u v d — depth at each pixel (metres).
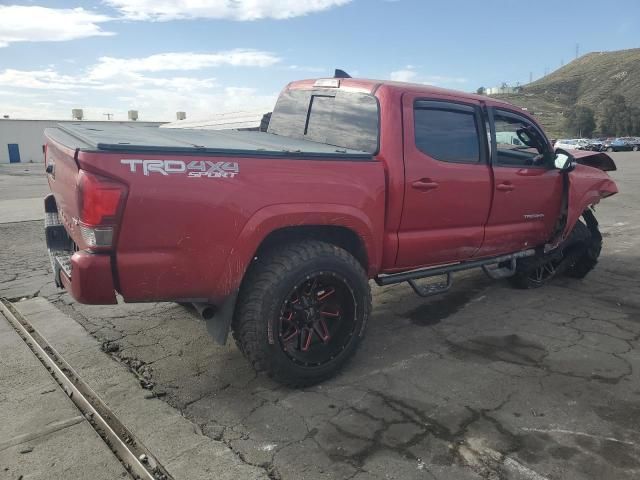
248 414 3.06
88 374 3.55
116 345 4.05
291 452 2.69
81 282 2.70
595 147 48.12
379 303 5.10
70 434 2.86
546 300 5.14
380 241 3.67
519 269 5.27
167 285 2.88
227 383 3.46
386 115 3.71
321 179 3.26
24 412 3.07
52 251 3.76
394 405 3.16
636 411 3.08
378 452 2.69
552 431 2.87
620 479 2.47
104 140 2.94
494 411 3.08
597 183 5.42
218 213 2.91
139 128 4.44
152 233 2.77
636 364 3.70
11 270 6.36
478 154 4.29
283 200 3.11
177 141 3.25
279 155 3.12
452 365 3.71
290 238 3.42
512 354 3.89
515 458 2.64
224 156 2.93
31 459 2.63
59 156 3.12
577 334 4.27
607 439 2.79
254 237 3.03
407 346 4.06
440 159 3.98
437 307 4.96
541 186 4.79
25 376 3.53
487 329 4.39
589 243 5.59
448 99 4.09
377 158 3.68
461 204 4.11
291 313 3.28
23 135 53.84
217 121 10.66
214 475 2.51
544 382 3.44
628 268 6.32
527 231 4.80
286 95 4.79
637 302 5.06
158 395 3.29
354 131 3.90
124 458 2.68
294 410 3.11
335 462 2.61
